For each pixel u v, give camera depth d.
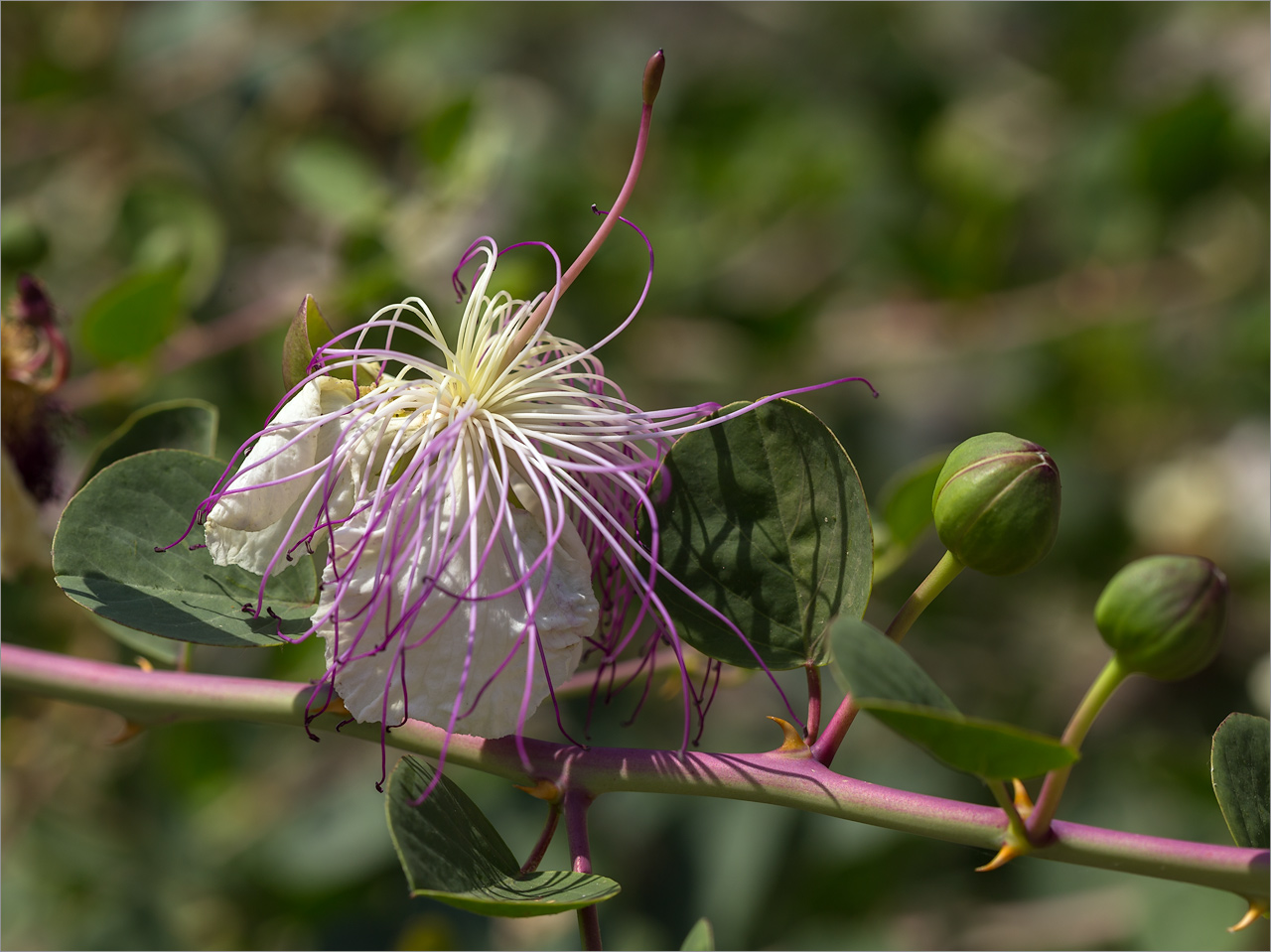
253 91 4.44
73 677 1.79
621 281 4.01
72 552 1.67
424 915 3.69
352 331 1.58
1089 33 4.77
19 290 2.38
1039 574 4.41
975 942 3.63
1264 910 1.43
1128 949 3.53
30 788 3.61
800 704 3.75
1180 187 4.22
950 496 1.48
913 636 4.22
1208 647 1.32
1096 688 1.36
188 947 3.72
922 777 3.74
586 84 4.93
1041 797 1.40
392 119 4.41
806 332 4.33
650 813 3.69
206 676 1.77
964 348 4.39
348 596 1.44
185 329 3.19
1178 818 3.56
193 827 3.91
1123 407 4.54
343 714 1.65
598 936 1.47
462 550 1.48
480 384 1.57
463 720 1.43
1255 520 4.45
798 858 3.61
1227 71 4.84
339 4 4.30
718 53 5.20
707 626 1.61
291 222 4.25
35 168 4.13
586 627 1.49
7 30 4.05
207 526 1.53
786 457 1.62
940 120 4.55
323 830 3.79
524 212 4.03
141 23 4.36
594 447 1.62
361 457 1.51
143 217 3.23
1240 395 4.54
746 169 4.38
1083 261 4.41
